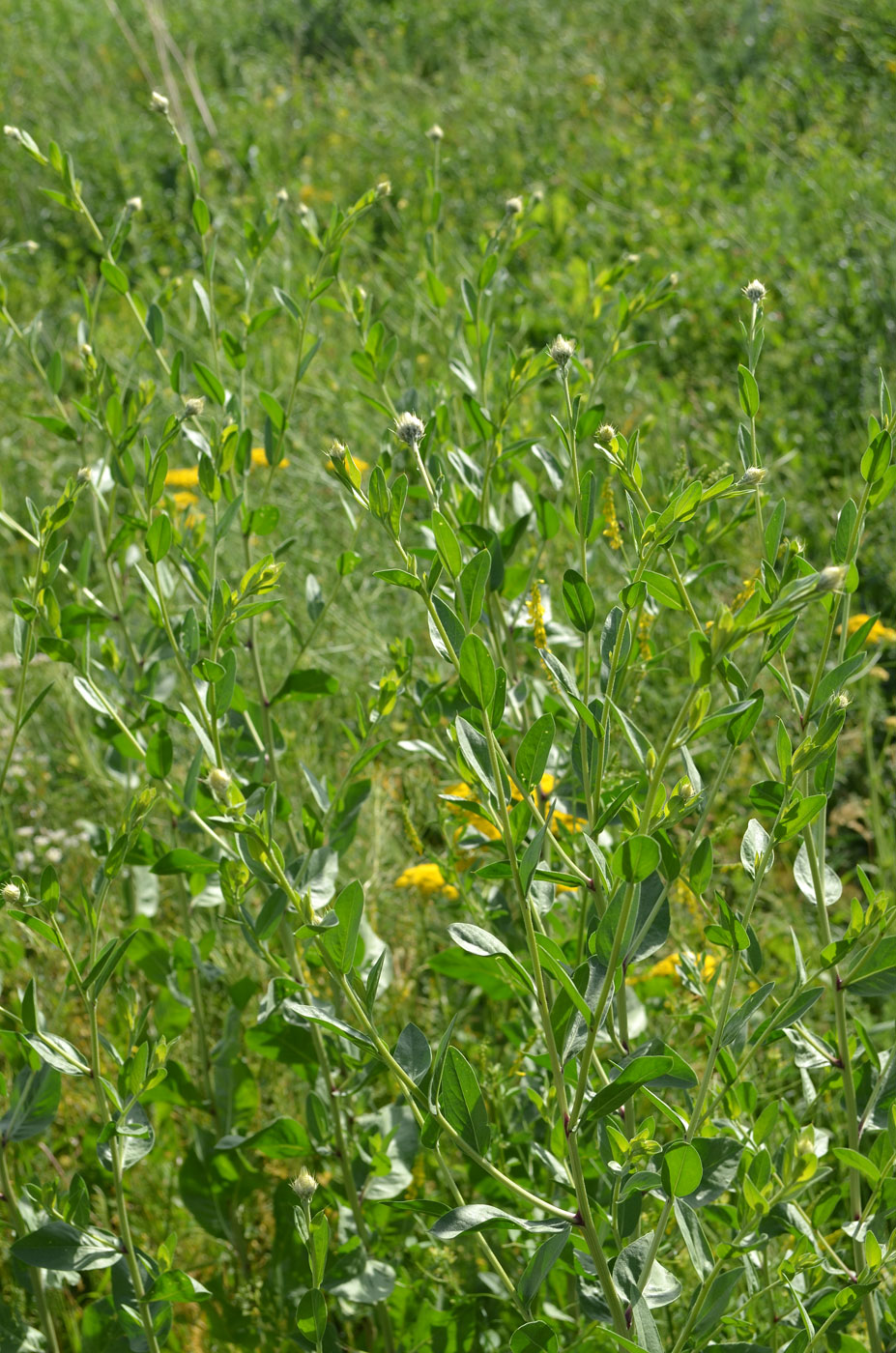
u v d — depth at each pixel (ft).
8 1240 6.50
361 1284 5.69
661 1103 3.83
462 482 6.17
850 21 29.07
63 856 9.65
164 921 9.00
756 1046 4.12
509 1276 5.97
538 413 11.27
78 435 6.76
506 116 26.84
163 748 5.36
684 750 3.92
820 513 12.63
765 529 4.71
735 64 29.14
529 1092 4.92
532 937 3.51
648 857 3.35
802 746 3.73
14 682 11.68
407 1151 6.02
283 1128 5.78
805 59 28.17
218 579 4.71
